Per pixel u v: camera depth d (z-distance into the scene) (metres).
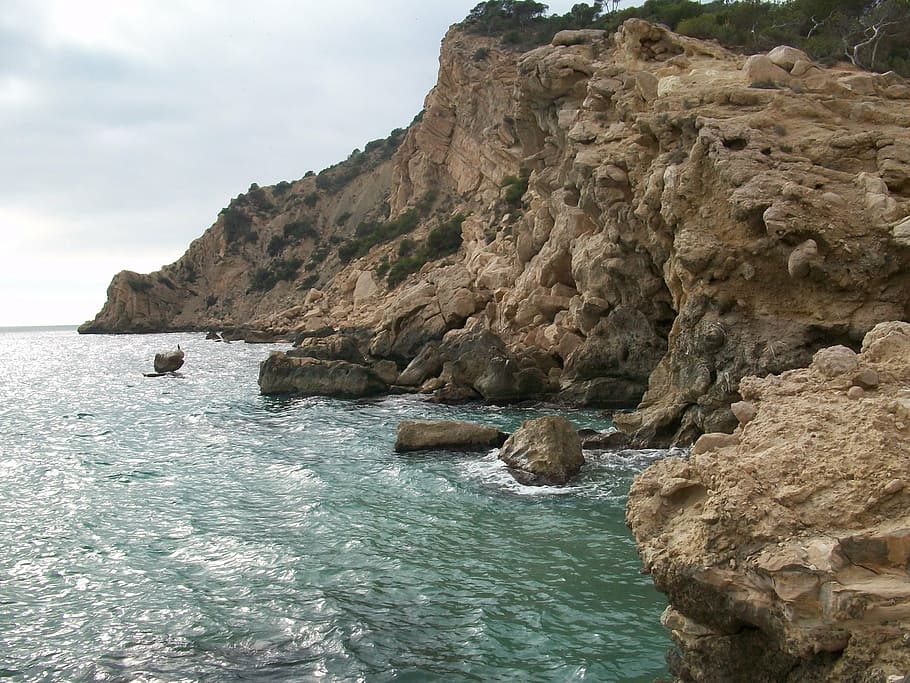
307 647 8.64
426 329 38.88
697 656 5.50
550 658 8.26
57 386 39.66
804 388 7.19
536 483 15.55
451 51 75.50
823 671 4.60
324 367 32.06
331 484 16.06
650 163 23.22
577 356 27.75
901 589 4.42
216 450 20.42
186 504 14.75
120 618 9.51
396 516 13.61
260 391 33.72
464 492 15.05
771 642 5.05
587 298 28.14
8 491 15.99
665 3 52.06
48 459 19.53
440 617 9.34
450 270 46.78
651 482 6.41
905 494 5.04
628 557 11.28
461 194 73.81
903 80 25.16
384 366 33.38
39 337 143.12
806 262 15.89
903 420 5.85
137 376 44.88
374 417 25.80
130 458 19.52
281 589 10.32
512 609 9.53
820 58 36.12
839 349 7.55
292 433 22.92
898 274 15.90
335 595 10.07
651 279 24.28
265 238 116.44
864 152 18.41
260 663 8.29
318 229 114.56
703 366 17.64
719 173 17.92
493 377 28.08
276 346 69.62
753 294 17.30
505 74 64.88
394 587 10.31
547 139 38.78
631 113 26.52
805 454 5.68
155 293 112.88
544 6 80.69
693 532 5.54
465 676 7.93
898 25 38.22
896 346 7.73
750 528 5.11
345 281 74.88
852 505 5.08
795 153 18.72
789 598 4.64
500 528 12.78
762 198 16.72
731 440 6.62
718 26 40.56
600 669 7.98
